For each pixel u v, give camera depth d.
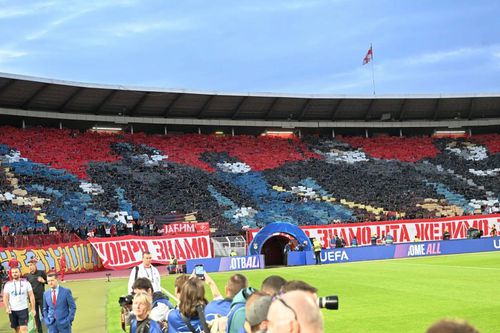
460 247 47.69
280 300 3.48
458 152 70.19
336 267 38.06
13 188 49.50
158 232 47.53
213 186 58.66
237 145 67.25
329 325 16.22
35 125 61.41
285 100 66.44
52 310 13.41
